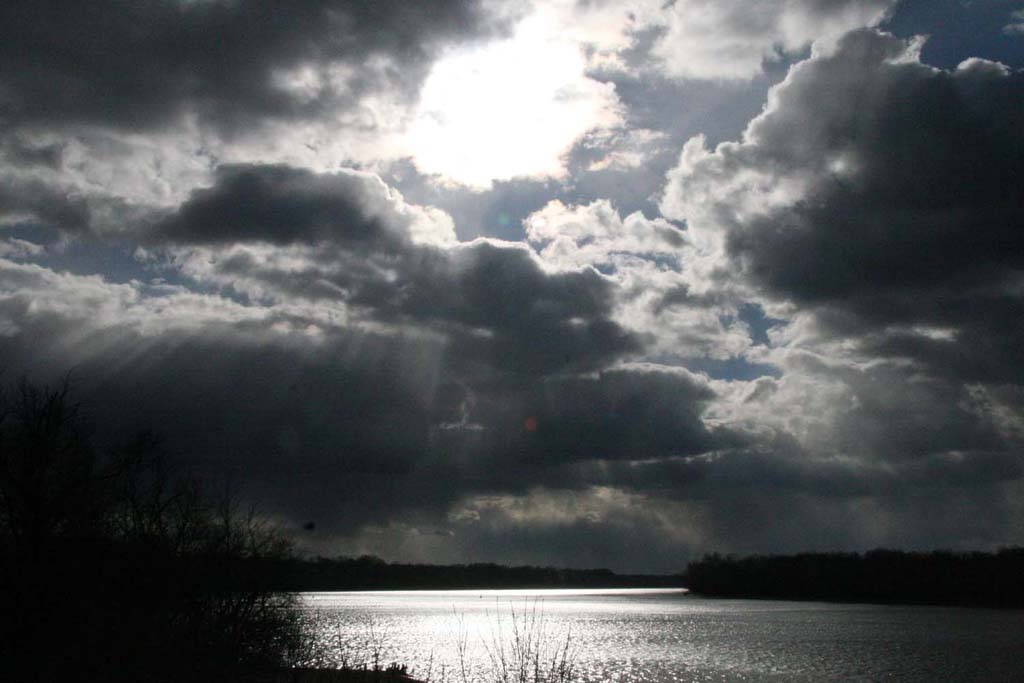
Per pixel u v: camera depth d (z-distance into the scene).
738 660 96.75
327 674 50.06
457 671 70.12
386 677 53.47
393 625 152.25
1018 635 136.38
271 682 44.69
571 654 98.81
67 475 39.62
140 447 43.66
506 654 84.19
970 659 98.25
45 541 38.06
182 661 40.78
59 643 36.03
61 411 40.47
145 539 41.34
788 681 78.31
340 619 168.00
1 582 35.50
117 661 37.78
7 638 35.03
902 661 96.25
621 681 76.12
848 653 106.25
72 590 37.25
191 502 44.91
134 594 40.00
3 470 38.00
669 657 99.69
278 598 49.22
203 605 43.44
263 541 46.84
